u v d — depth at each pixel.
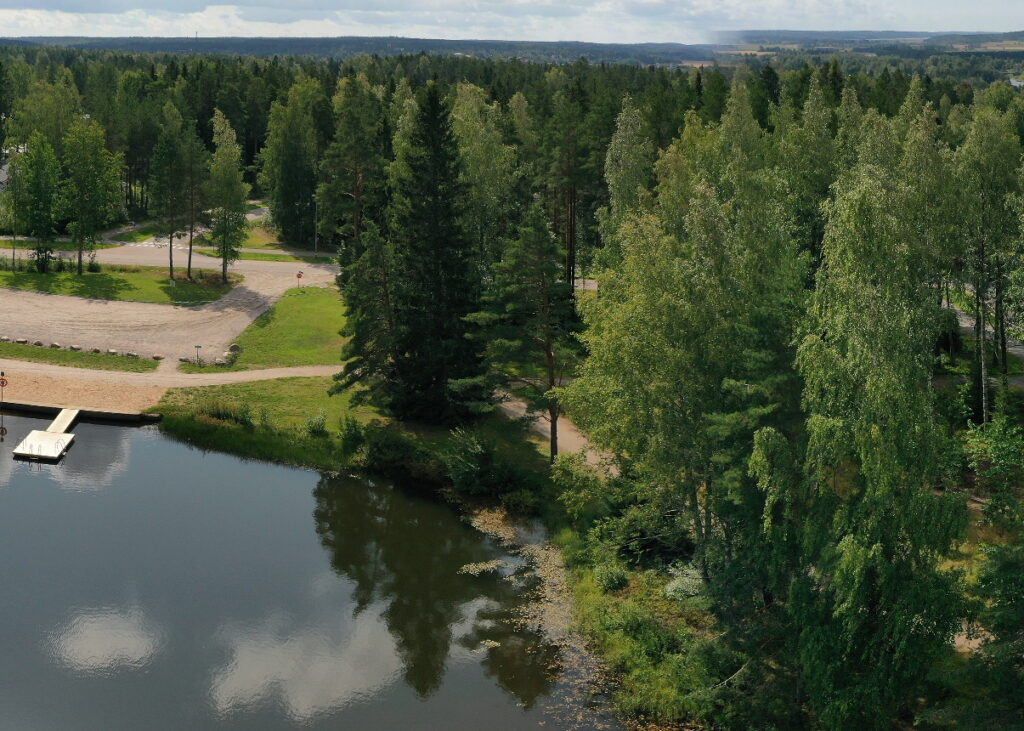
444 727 32.47
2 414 60.09
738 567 31.41
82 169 89.75
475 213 67.94
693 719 32.06
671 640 36.00
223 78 166.25
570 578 42.06
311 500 50.78
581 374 39.41
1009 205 50.41
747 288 32.09
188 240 112.69
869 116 60.75
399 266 56.56
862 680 27.16
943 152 51.66
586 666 35.78
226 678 35.16
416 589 41.91
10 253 98.88
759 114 91.88
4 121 153.75
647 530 41.22
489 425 56.97
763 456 27.70
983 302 52.34
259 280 94.88
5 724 32.09
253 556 44.56
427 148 56.47
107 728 32.12
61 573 42.00
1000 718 25.09
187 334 75.31
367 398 60.50
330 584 42.25
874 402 25.22
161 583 41.69
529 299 48.53
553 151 78.62
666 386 32.22
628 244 34.81
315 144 119.56
